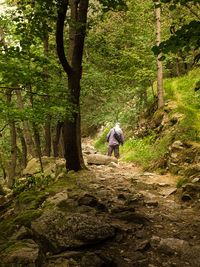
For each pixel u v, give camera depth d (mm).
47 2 5023
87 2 6559
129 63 11320
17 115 5129
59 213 3248
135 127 13164
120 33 10422
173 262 2615
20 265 2297
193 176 5527
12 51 4652
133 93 12266
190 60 12266
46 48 9453
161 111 10383
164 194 5145
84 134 21250
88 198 4359
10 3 9141
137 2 11203
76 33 6559
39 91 5285
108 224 3188
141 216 3670
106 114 13656
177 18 11492
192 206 4363
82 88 9820
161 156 7859
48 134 10922
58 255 2676
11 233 3312
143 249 2846
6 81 4742
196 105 9266
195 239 3086
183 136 7438
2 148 16984
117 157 11141
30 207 4441
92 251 2834
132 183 6129
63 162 8391
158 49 2348
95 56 10289
